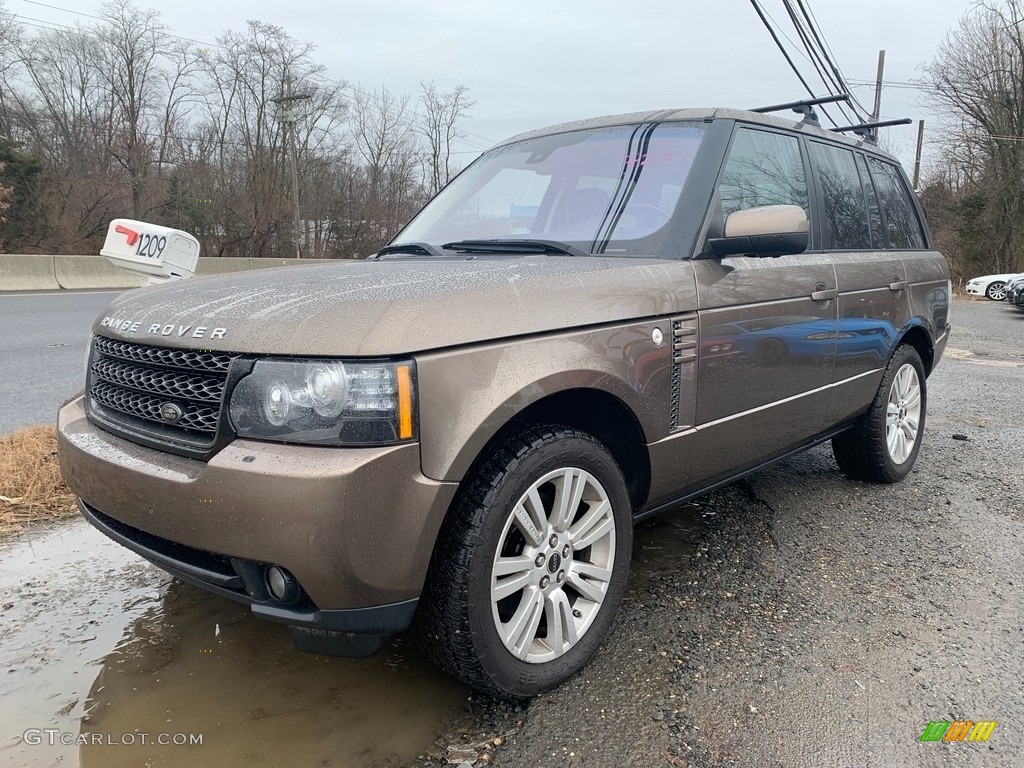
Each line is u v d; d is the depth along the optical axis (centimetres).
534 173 326
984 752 195
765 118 328
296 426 175
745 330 276
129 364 214
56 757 191
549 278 219
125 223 490
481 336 191
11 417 520
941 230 3275
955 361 961
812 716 209
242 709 213
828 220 355
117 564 310
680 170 285
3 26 3148
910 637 254
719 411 270
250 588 184
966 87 3023
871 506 387
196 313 203
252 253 3641
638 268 244
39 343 889
